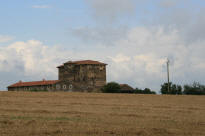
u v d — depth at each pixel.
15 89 180.38
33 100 57.97
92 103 54.78
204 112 43.06
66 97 67.94
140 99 69.75
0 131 24.73
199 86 114.50
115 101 61.50
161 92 116.81
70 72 172.75
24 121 29.61
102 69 171.50
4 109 41.06
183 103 60.91
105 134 24.42
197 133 25.88
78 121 30.67
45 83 165.25
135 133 25.06
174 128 27.89
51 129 25.67
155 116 36.53
